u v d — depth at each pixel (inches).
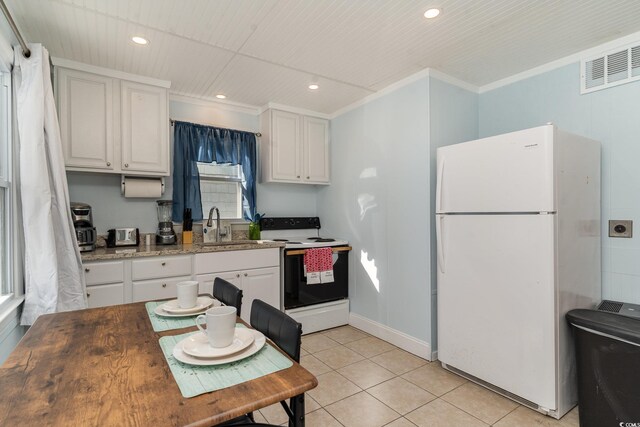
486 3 71.6
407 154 111.2
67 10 72.9
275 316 48.1
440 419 74.1
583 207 81.5
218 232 125.7
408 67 103.5
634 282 82.5
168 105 113.2
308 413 76.4
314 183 146.7
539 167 74.0
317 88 120.3
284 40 87.2
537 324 74.2
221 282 68.3
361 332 128.7
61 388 31.2
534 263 74.7
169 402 29.0
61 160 80.9
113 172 103.3
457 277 91.0
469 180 88.0
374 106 124.7
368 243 128.0
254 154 139.6
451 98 109.2
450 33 84.0
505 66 101.9
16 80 73.7
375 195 124.4
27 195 72.3
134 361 37.0
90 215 99.7
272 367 35.5
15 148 74.5
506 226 79.7
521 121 105.7
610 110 86.6
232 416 27.8
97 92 100.4
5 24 67.2
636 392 62.4
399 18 77.3
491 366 82.9
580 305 80.2
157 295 99.2
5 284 73.2
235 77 110.2
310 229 155.0
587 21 77.9
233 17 76.7
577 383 71.1
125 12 74.2
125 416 27.1
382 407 78.8
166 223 118.3
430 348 102.7
